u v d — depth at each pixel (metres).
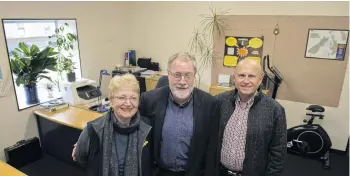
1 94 2.89
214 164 1.73
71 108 3.24
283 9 3.54
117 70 4.23
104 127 1.41
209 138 1.67
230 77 4.07
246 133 1.70
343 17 3.21
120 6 4.45
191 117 1.64
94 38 3.98
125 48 4.74
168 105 1.68
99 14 4.01
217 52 4.13
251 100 1.72
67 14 3.48
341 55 3.32
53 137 3.24
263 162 1.74
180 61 1.56
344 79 3.37
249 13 3.77
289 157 3.42
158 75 4.27
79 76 3.84
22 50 3.00
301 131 3.36
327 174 3.04
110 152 1.40
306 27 3.44
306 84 3.62
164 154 1.67
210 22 4.06
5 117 2.98
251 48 3.86
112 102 1.42
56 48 3.44
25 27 3.19
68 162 3.21
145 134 1.50
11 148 2.99
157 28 4.53
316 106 3.37
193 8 4.14
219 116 1.71
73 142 3.02
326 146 3.27
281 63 3.72
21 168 3.09
